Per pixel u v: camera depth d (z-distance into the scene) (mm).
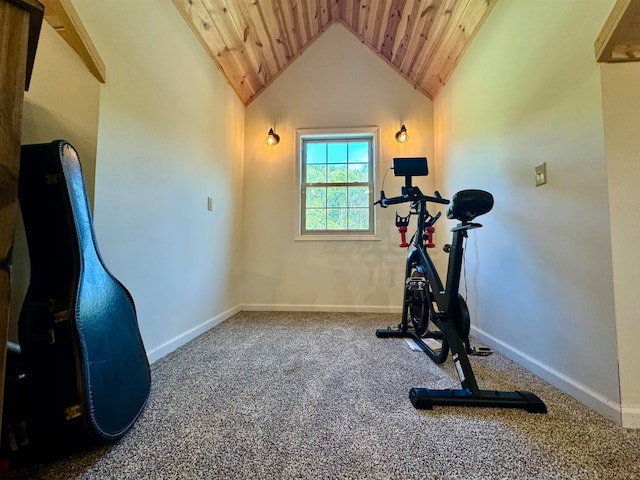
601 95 1223
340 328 2607
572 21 1376
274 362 1808
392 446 1019
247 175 3492
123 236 1581
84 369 939
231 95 3109
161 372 1647
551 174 1518
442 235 3148
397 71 3428
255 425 1143
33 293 971
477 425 1145
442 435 1081
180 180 2146
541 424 1150
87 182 1395
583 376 1314
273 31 2918
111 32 1505
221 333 2447
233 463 935
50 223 1012
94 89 1413
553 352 1503
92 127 1404
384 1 2799
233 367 1724
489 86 2152
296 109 3486
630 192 1191
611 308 1187
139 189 1708
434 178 3322
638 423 1124
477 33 2332
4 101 646
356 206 3486
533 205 1658
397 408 1272
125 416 1081
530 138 1688
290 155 3471
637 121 1201
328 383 1518
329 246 3398
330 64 3479
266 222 3451
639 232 1183
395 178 3379
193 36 2330
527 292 1709
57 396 910
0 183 632
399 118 3410
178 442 1036
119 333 1158
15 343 1206
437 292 1742
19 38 671
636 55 1191
